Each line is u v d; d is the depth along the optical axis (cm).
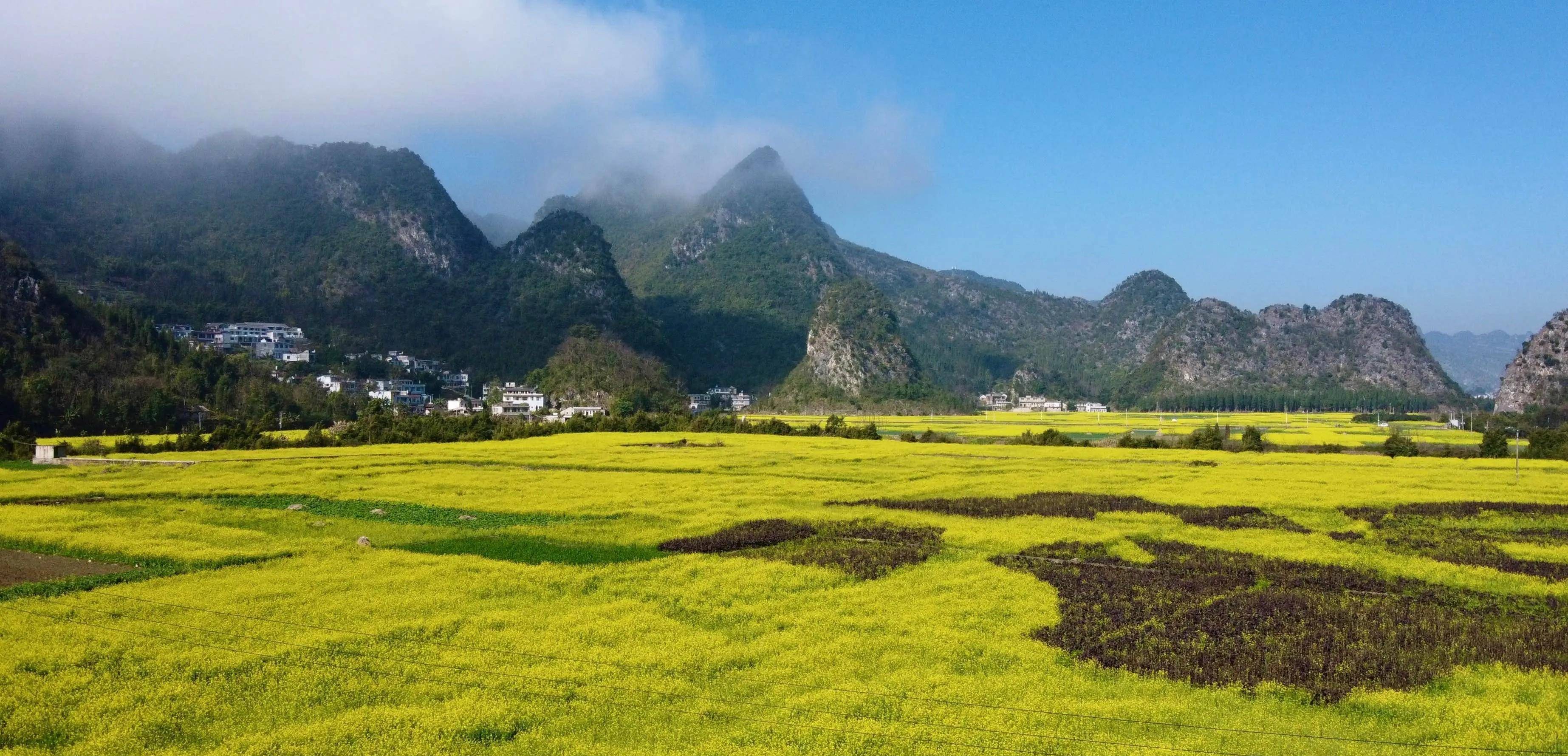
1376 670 2369
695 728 1931
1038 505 5131
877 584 3216
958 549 3891
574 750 1803
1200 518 4662
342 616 2702
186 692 2094
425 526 4428
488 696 2081
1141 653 2488
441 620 2650
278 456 8156
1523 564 3603
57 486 5731
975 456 8388
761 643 2503
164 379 14400
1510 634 2695
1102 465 7494
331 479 6319
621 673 2239
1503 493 5531
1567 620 2866
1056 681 2242
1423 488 5769
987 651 2464
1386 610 2947
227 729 1912
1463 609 2991
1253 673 2341
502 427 11444
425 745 1827
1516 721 2028
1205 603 3008
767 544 3988
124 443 8994
